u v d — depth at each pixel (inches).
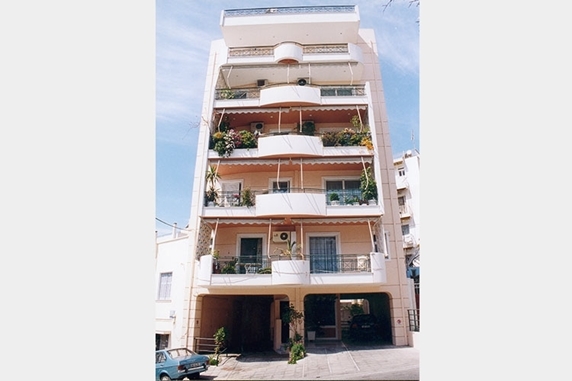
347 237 732.0
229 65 802.8
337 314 767.1
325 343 721.0
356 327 791.7
